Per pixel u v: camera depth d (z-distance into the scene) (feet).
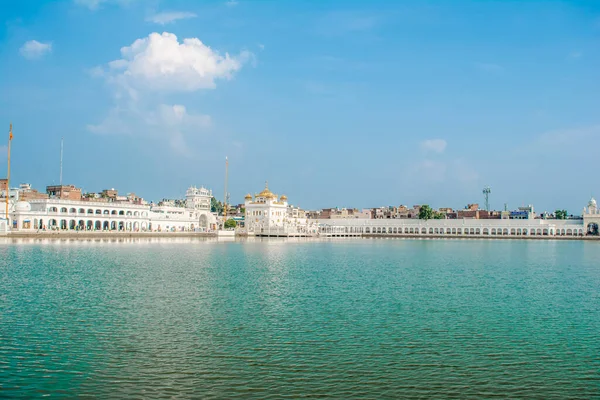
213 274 251.19
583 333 133.49
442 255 426.51
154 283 215.31
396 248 547.49
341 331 133.59
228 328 135.74
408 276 253.65
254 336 128.06
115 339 124.47
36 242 482.69
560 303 175.73
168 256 357.20
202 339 125.08
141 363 107.86
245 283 219.61
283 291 197.88
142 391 93.81
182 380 98.94
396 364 108.37
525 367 107.45
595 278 250.98
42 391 93.56
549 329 137.39
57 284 206.59
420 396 92.89
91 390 94.07
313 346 120.06
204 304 168.55
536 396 93.61
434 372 104.06
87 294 184.44
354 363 108.78
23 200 613.93
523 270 291.99
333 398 91.56
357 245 618.85
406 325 140.56
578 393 95.04
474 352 116.78
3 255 333.01
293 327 137.28
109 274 241.55
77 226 615.16
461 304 172.35
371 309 162.30
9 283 207.10
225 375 101.50
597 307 168.55
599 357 114.11
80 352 114.42
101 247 438.40
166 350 116.16
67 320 142.92
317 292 195.93
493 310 162.30
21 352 114.01
